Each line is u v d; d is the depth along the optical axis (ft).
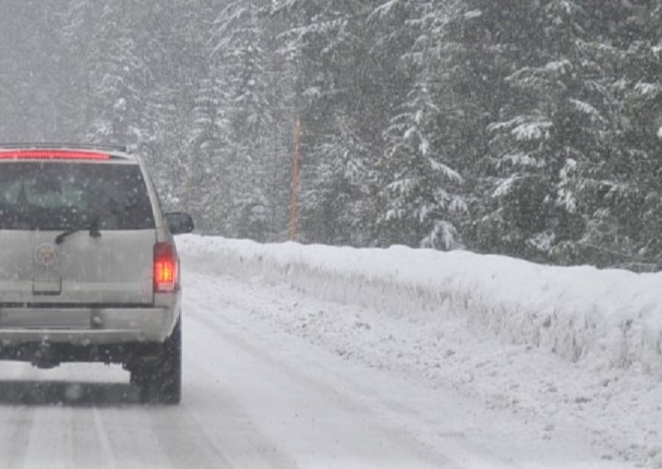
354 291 135.64
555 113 185.88
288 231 358.64
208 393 77.92
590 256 169.68
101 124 490.08
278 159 397.19
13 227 67.62
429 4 246.88
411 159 221.66
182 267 234.58
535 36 211.82
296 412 70.79
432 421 68.03
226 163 423.64
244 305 146.10
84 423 66.39
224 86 444.96
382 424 66.95
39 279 67.36
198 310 139.44
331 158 294.25
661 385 72.84
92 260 67.67
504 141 190.60
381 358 96.07
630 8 198.18
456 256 117.39
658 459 57.26
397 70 268.82
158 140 490.08
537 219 188.85
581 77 189.37
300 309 137.59
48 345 68.08
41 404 72.84
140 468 54.70
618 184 168.96
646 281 82.74
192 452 58.65
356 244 280.51
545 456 58.44
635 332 77.56
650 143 167.32
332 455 58.18
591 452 59.47
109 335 67.77
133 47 500.33
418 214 220.64
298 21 295.28
